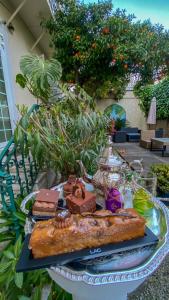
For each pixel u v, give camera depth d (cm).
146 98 924
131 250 77
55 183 242
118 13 459
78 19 431
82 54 445
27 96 410
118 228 77
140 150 664
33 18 400
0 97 288
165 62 477
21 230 142
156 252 80
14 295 120
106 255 74
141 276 72
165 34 461
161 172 277
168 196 262
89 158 201
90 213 88
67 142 209
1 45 289
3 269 116
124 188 114
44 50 603
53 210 99
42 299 116
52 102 245
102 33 431
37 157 188
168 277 157
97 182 113
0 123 284
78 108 246
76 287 76
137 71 488
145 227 86
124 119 987
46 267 71
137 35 446
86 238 75
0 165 154
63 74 511
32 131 183
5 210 146
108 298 82
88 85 559
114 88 862
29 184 210
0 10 294
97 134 250
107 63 473
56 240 73
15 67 351
